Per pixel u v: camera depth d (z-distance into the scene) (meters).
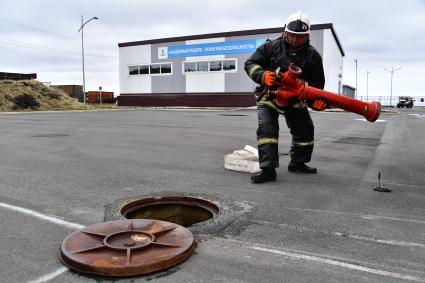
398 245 2.80
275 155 4.67
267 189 4.34
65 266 2.43
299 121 5.00
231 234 2.97
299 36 4.38
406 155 6.93
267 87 4.35
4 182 4.69
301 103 4.73
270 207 3.67
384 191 4.30
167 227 2.90
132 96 38.59
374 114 4.02
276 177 4.91
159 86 37.03
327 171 5.39
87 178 4.92
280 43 4.58
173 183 4.64
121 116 20.22
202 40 34.47
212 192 4.20
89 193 4.18
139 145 8.16
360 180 4.85
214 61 34.16
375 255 2.62
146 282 2.23
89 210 3.57
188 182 4.68
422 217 3.42
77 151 7.26
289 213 3.50
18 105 32.69
